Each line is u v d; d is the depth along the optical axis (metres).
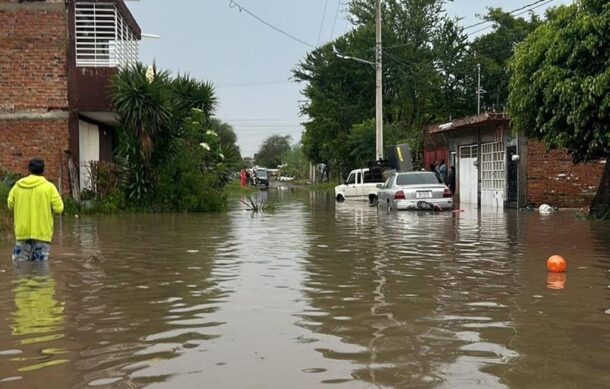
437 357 4.49
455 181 29.62
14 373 4.17
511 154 23.50
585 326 5.34
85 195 20.11
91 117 22.03
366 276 7.80
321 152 56.75
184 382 3.99
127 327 5.35
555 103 14.56
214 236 12.73
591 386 3.92
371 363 4.36
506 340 4.92
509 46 48.06
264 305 6.17
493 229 14.05
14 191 9.09
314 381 4.00
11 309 6.01
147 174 20.50
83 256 9.65
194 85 26.09
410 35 49.25
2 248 10.35
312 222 16.45
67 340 4.95
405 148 29.19
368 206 25.22
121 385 3.94
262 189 55.34
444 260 9.13
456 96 49.78
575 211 21.00
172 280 7.55
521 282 7.34
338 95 48.94
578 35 13.89
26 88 19.66
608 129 13.84
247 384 3.95
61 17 19.70
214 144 23.17
